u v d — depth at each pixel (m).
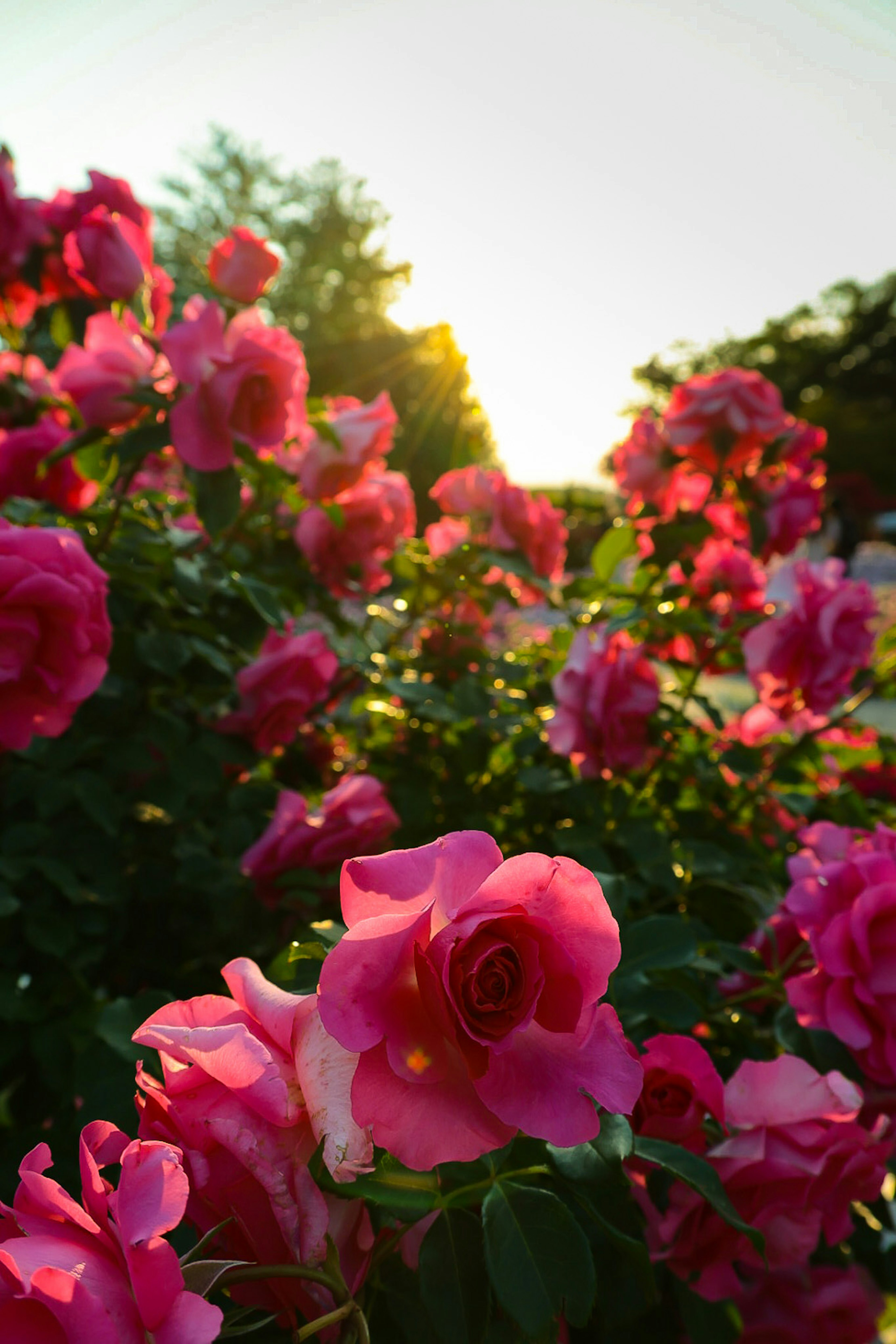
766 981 0.59
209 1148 0.29
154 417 0.72
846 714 0.83
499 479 0.92
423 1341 0.33
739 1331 0.45
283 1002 0.31
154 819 0.75
